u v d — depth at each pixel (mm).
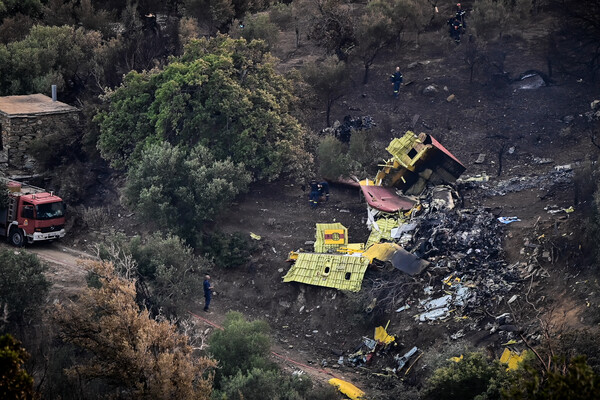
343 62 95000
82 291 64562
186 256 72375
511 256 66312
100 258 68438
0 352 33125
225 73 85750
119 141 87188
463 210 73062
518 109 92125
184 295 69312
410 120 92812
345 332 66938
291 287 72375
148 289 68875
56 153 92188
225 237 77562
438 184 78438
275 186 86500
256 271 75250
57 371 56906
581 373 31719
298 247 76250
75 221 85562
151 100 88438
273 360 63594
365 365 62906
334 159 83000
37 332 62594
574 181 70438
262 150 84438
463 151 86812
